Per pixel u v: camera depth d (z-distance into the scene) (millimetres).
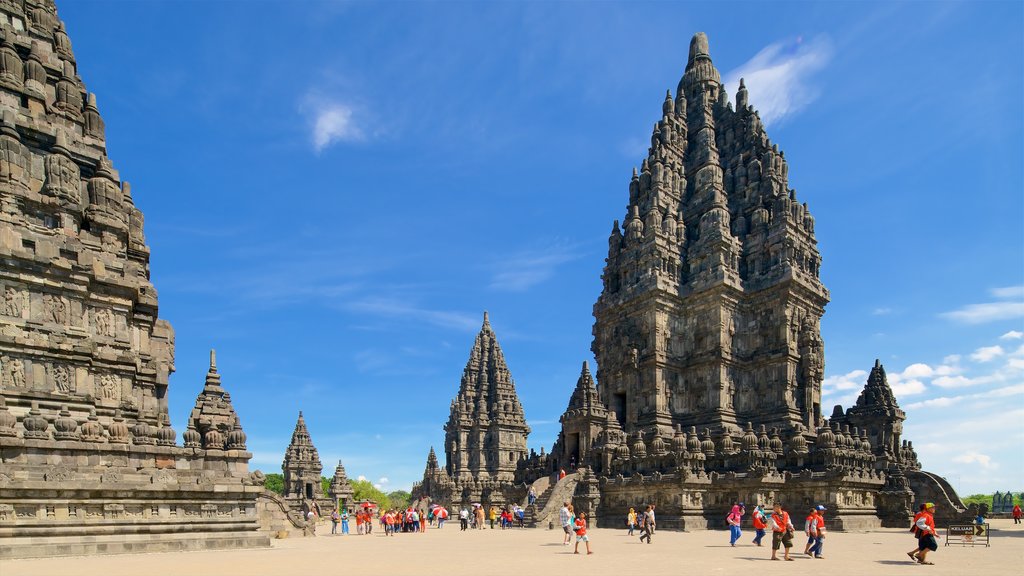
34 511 24391
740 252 73250
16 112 34094
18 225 32125
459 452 109625
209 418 33938
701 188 76938
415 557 26906
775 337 67812
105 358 33375
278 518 45594
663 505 51406
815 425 67562
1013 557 27594
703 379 68250
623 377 71125
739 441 62906
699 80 86188
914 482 58219
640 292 70312
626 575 20578
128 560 23562
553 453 72062
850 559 26781
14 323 30688
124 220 37625
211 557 25281
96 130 38156
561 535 44875
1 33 34938
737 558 26969
